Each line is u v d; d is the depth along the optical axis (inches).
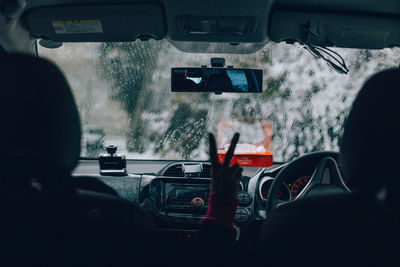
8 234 44.0
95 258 46.6
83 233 46.3
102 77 109.0
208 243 50.6
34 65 42.8
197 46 102.6
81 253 46.1
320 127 107.3
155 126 111.3
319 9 91.6
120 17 93.0
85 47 107.4
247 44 99.7
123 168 101.0
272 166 105.5
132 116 111.2
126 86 109.8
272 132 107.3
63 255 45.6
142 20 93.0
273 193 92.1
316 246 44.0
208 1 83.9
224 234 50.7
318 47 98.7
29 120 41.7
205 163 105.3
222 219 51.4
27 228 44.3
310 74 105.3
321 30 94.9
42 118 42.6
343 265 42.7
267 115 107.2
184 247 92.0
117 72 108.9
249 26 88.8
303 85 105.8
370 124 39.5
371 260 41.7
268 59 103.7
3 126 41.1
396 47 101.3
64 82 45.8
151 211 99.1
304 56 104.0
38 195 45.1
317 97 106.3
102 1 90.6
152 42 105.6
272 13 92.0
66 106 45.6
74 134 47.0
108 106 110.3
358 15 92.9
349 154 41.9
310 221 44.9
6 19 90.1
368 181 41.4
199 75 102.0
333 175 89.7
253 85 102.2
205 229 51.0
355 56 103.1
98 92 109.8
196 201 99.0
